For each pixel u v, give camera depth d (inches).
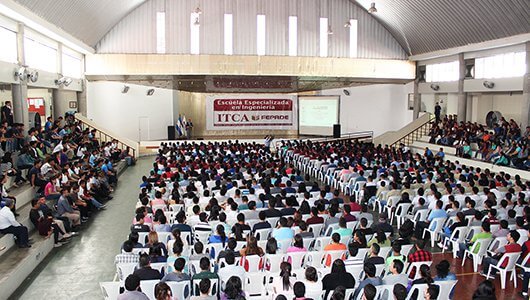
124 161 916.6
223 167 617.3
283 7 1103.0
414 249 414.3
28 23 627.5
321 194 458.6
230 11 1085.8
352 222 385.1
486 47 856.9
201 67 1084.5
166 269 289.4
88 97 1068.5
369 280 246.5
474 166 792.9
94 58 1051.3
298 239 313.4
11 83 619.8
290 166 789.2
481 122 1045.2
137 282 222.4
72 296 327.6
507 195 441.4
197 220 383.9
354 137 1199.6
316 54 1127.0
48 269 379.6
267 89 1155.9
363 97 1210.0
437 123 1028.5
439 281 251.8
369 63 1152.8
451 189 465.1
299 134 1208.2
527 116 788.6
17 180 516.1
